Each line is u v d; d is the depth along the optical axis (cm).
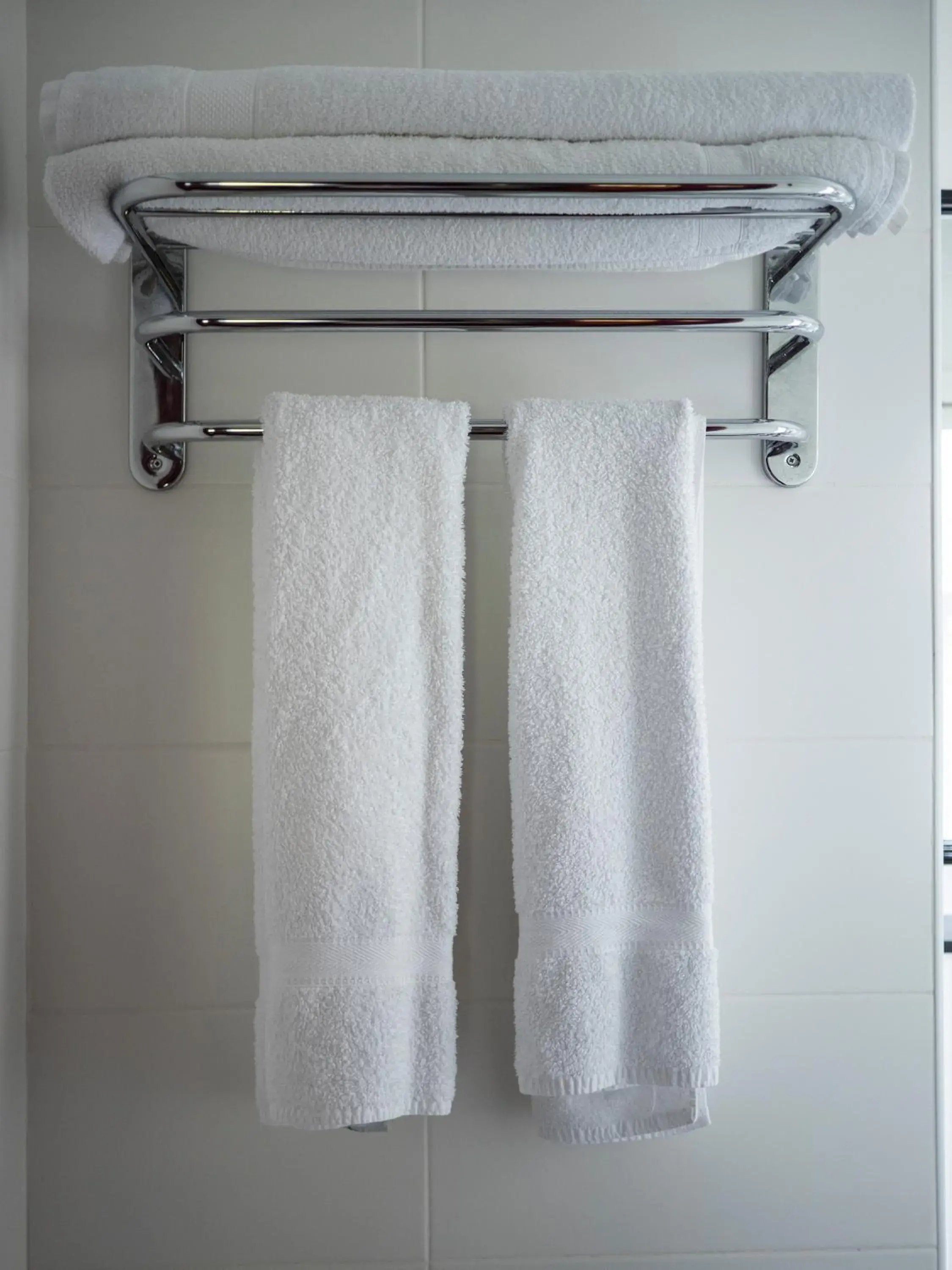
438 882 66
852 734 78
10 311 73
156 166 58
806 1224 77
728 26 77
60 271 76
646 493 67
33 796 75
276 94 60
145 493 76
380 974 63
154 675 76
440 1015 66
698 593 68
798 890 78
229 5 75
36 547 75
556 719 66
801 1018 78
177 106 60
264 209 60
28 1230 75
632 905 67
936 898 78
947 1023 83
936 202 78
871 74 62
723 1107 77
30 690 75
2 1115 71
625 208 60
